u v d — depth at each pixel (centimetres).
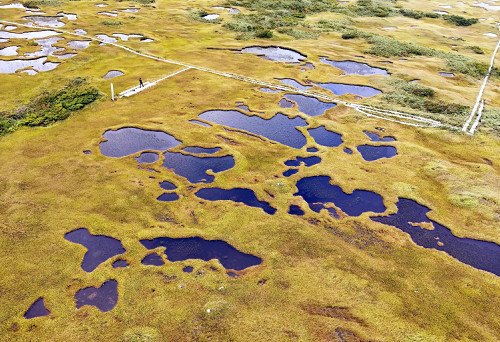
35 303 1848
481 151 3244
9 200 2455
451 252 2259
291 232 2341
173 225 2367
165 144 3222
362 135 3500
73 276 1991
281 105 4038
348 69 5144
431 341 1706
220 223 2397
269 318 1788
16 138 3116
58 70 4466
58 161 2873
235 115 3766
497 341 1716
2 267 1998
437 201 2664
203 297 1891
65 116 3500
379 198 2706
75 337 1684
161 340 1680
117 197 2559
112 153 3048
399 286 1991
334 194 2728
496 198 2644
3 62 4650
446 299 1925
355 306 1867
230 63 5050
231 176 2859
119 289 1925
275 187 2755
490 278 2069
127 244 2206
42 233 2233
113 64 4756
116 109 3694
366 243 2289
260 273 2042
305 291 1941
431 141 3412
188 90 4188
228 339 1688
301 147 3294
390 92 4394
